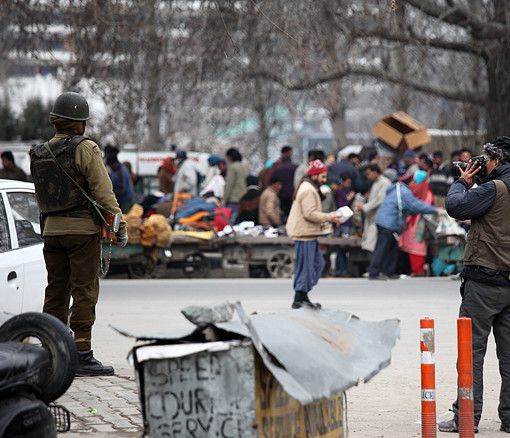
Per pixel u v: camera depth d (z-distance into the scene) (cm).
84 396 1827
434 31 5356
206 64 5038
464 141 6341
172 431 1150
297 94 6462
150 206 4475
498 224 1684
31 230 2141
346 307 3128
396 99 6700
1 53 4797
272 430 1174
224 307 1180
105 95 4922
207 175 5166
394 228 3969
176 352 1141
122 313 3006
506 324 1698
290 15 4453
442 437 1625
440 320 2845
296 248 3048
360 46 5341
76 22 4472
